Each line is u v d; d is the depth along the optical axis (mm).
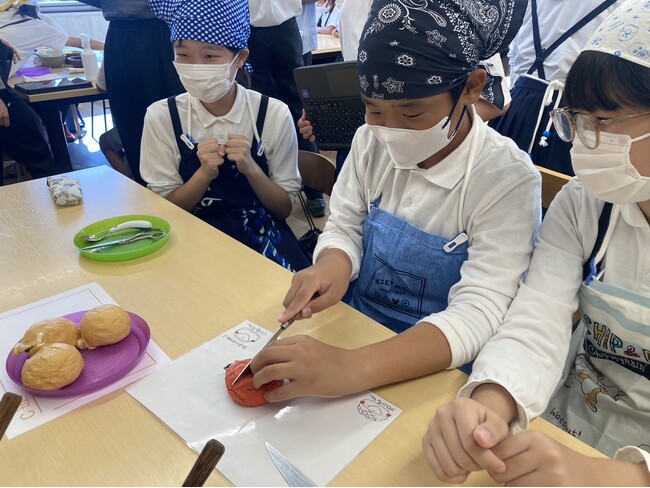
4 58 2633
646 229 741
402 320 994
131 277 950
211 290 909
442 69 760
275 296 891
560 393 919
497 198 875
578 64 658
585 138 689
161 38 2307
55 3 4703
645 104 618
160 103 1491
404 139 845
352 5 2406
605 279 791
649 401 791
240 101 1489
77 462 577
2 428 453
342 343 780
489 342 748
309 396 670
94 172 1463
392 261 972
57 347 688
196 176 1405
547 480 508
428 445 561
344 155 1709
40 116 2891
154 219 1156
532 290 786
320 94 1510
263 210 1562
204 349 757
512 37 858
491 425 530
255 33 2660
